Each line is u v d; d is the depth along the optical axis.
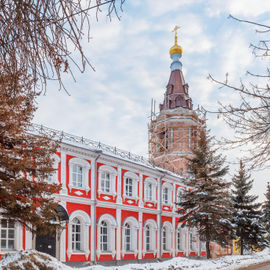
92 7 2.45
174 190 30.03
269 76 4.72
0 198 10.20
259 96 4.87
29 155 11.62
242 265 22.20
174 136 40.28
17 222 13.12
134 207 24.30
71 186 19.47
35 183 11.48
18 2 2.37
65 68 2.71
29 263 11.51
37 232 11.95
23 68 2.82
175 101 43.53
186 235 30.94
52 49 2.67
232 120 5.29
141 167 25.39
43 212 11.77
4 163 10.48
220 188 24.52
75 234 19.61
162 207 27.89
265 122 5.11
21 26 2.49
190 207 24.78
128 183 24.62
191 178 26.38
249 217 35.28
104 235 21.72
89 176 20.97
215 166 25.33
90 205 20.66
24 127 12.81
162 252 26.73
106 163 22.48
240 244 35.62
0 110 10.22
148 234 26.16
